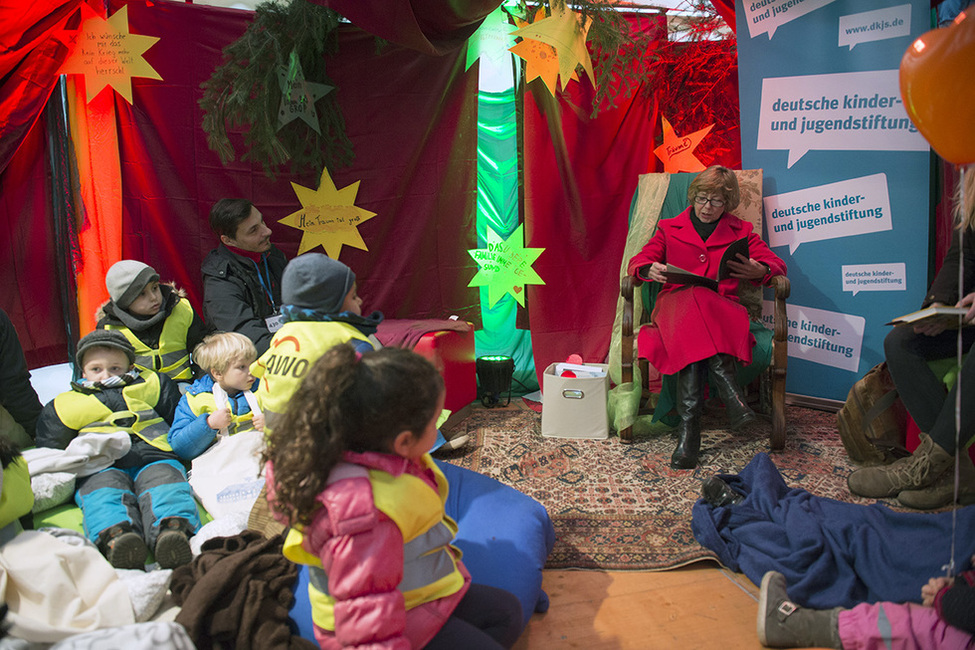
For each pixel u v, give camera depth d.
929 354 2.93
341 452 1.48
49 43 3.37
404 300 4.27
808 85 3.72
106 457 2.61
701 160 4.37
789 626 2.07
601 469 3.34
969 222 2.60
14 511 2.21
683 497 3.03
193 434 2.74
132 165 3.82
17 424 2.88
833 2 3.58
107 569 2.11
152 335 3.13
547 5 3.84
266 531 2.30
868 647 1.95
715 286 3.49
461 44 3.55
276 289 3.63
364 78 3.98
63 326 3.87
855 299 3.78
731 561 2.51
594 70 4.03
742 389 3.60
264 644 1.81
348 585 1.41
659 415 3.62
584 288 4.35
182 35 3.77
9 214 3.64
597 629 2.21
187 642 1.70
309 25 3.58
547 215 4.22
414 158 4.12
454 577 1.72
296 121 3.83
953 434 2.70
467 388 3.98
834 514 2.51
